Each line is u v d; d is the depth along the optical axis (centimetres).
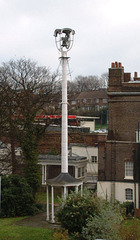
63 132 2747
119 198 3491
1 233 2264
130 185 3469
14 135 3806
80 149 5050
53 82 4431
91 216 1919
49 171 4294
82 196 2109
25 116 3838
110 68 3559
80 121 6800
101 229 1809
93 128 7444
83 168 4447
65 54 2747
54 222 2630
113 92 3538
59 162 4212
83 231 1878
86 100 11312
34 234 2247
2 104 4034
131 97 3519
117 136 3547
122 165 3512
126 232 1875
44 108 4384
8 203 2945
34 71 5162
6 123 4044
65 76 2750
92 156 5000
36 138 3856
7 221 2714
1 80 4231
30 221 2717
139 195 3419
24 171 3566
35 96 4188
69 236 1988
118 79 3544
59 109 4256
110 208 1988
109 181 3525
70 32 2755
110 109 3578
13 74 4375
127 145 3509
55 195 4006
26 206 2984
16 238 2161
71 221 2012
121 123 3550
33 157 3562
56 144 4953
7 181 3052
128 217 3041
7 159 3906
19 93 4119
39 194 3988
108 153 3553
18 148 4450
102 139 3569
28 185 3150
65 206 2089
